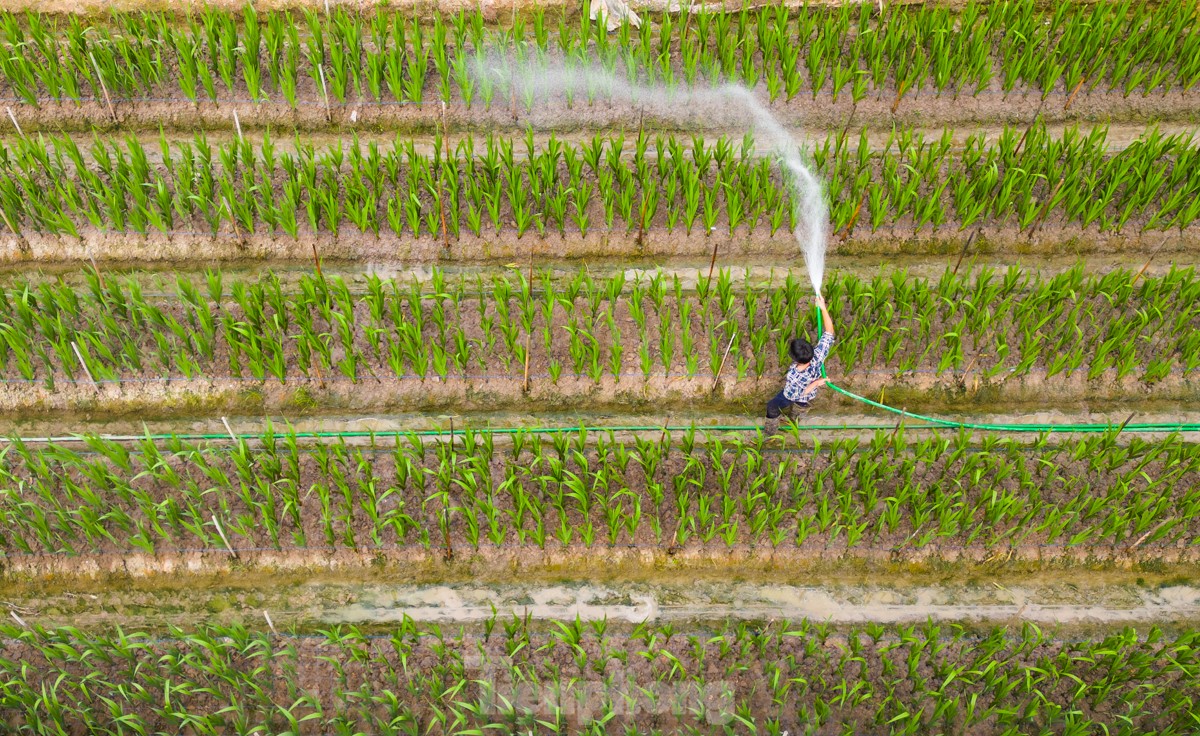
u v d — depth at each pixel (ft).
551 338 24.79
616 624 21.27
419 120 29.04
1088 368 24.72
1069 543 22.12
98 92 28.55
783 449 23.62
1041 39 29.04
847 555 22.15
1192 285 23.94
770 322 24.36
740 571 22.16
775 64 29.60
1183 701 19.03
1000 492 22.39
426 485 22.61
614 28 31.01
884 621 21.43
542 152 27.30
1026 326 24.03
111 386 23.89
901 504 22.38
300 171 26.61
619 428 23.95
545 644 20.58
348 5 31.09
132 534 21.80
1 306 23.61
